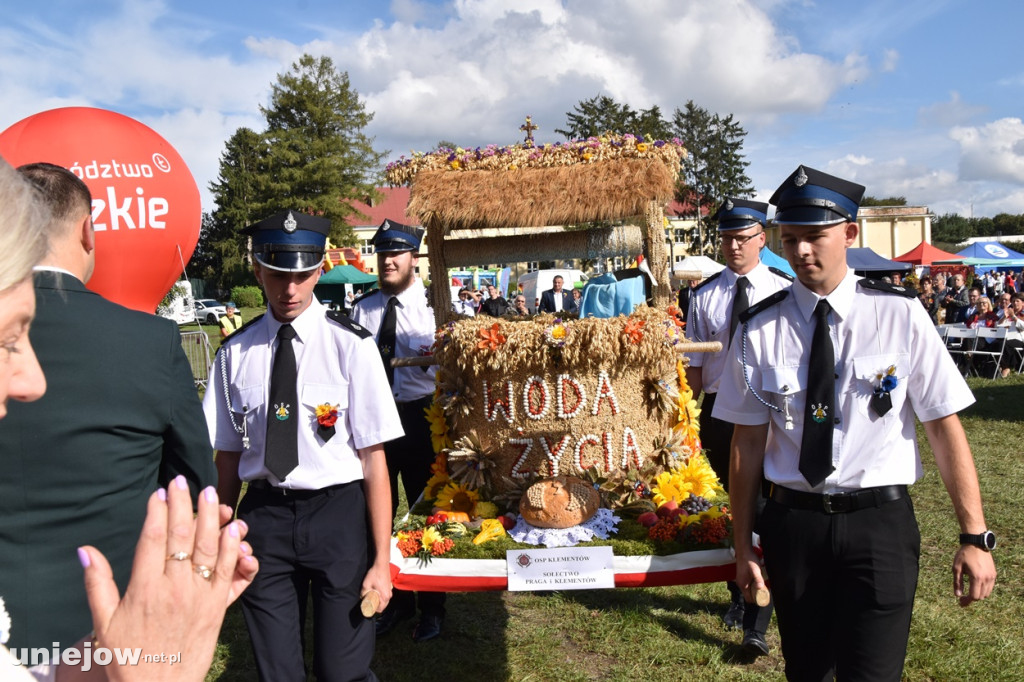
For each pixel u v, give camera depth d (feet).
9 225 2.82
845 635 6.62
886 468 6.57
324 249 8.02
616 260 12.10
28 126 14.61
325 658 7.48
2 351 3.00
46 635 5.13
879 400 6.55
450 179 10.25
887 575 6.44
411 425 12.75
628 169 9.93
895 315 6.62
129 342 5.68
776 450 7.07
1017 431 24.82
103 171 14.55
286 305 7.79
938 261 71.92
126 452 5.62
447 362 9.85
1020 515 16.33
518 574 8.29
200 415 6.30
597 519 8.81
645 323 9.23
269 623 7.54
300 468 7.59
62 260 5.73
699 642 11.38
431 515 9.50
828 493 6.64
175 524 2.90
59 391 5.27
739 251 12.37
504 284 72.84
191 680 2.84
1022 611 11.93
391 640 11.89
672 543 8.32
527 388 9.25
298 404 7.73
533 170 10.30
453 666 10.99
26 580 5.12
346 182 141.28
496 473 9.66
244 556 3.37
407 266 13.10
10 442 5.11
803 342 6.91
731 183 161.79
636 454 9.52
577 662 11.01
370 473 7.85
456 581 8.38
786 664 7.16
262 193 140.56
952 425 6.45
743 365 7.13
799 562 6.76
